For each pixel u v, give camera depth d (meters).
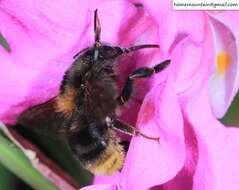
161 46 0.12
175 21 0.12
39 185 0.13
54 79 0.13
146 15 0.12
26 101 0.13
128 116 0.13
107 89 0.12
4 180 0.14
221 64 0.12
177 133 0.11
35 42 0.13
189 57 0.12
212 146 0.12
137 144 0.12
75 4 0.12
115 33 0.12
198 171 0.12
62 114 0.13
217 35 0.12
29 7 0.12
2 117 0.13
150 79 0.12
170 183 0.12
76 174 0.14
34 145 0.13
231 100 0.13
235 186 0.12
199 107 0.12
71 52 0.13
